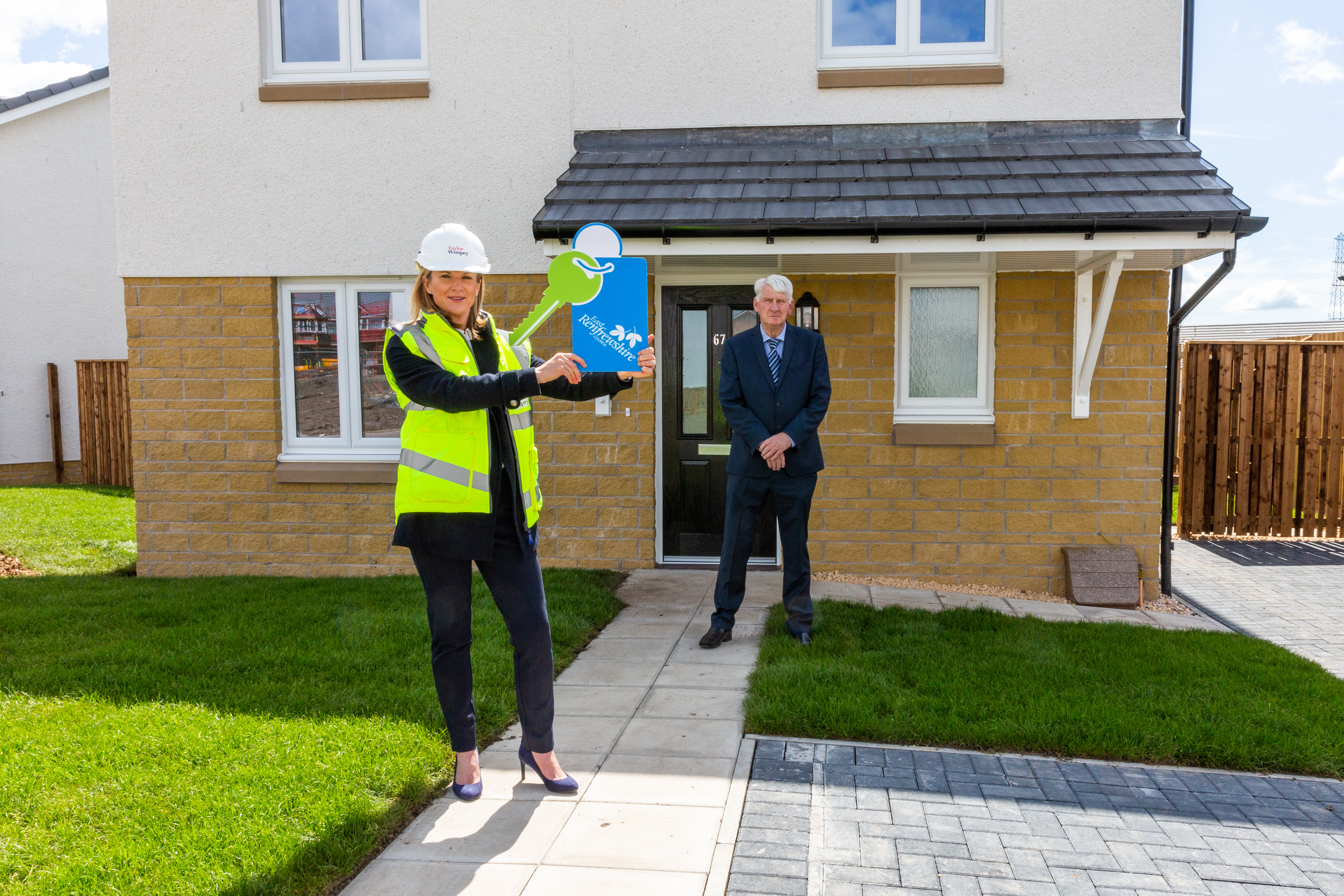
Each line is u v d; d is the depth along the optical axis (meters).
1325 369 8.80
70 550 8.02
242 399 6.93
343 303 6.92
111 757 3.38
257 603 5.82
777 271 6.39
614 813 3.10
